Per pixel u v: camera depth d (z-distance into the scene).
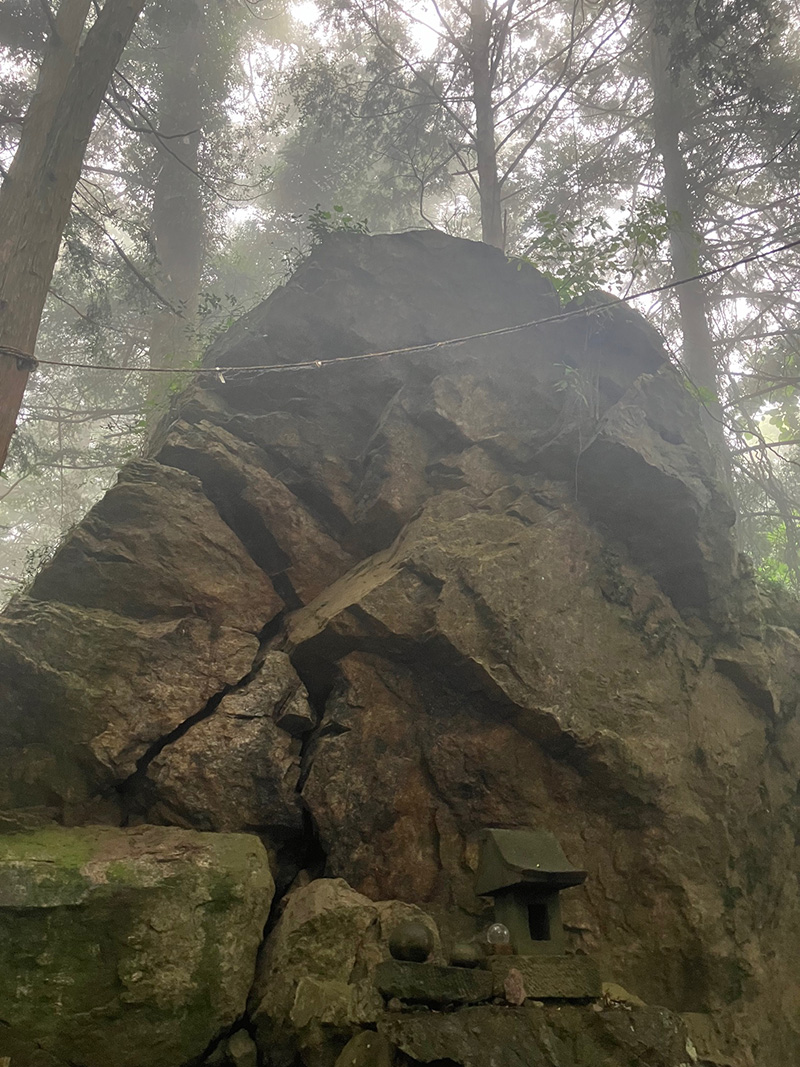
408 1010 4.64
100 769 6.57
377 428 8.94
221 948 5.45
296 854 6.86
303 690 7.27
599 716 6.89
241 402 9.55
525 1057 4.44
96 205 14.12
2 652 6.72
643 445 7.91
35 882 5.30
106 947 5.26
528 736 6.87
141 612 7.52
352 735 6.95
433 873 6.53
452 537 7.68
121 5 9.46
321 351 9.59
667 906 6.36
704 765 7.02
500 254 9.73
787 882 6.98
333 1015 5.11
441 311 9.54
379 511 8.42
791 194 13.48
